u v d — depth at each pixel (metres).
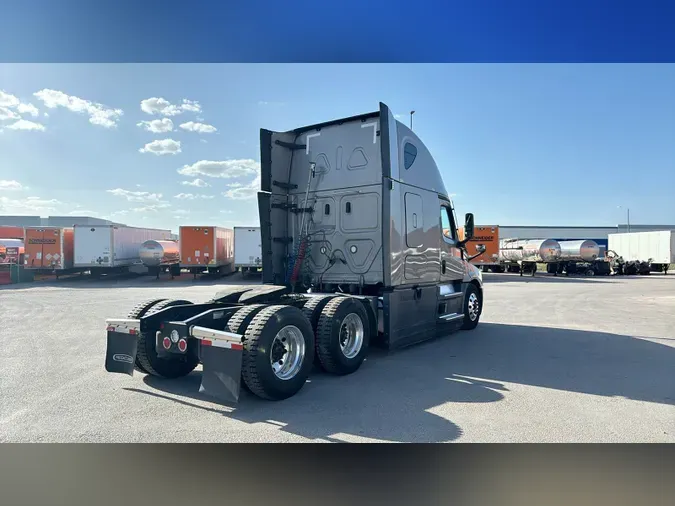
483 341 8.95
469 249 34.41
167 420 4.72
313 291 8.05
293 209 8.31
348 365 6.36
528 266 37.41
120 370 5.82
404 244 7.43
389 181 7.00
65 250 27.33
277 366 5.40
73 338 9.17
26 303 15.50
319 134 8.17
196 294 18.83
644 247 40.53
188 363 6.40
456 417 4.79
